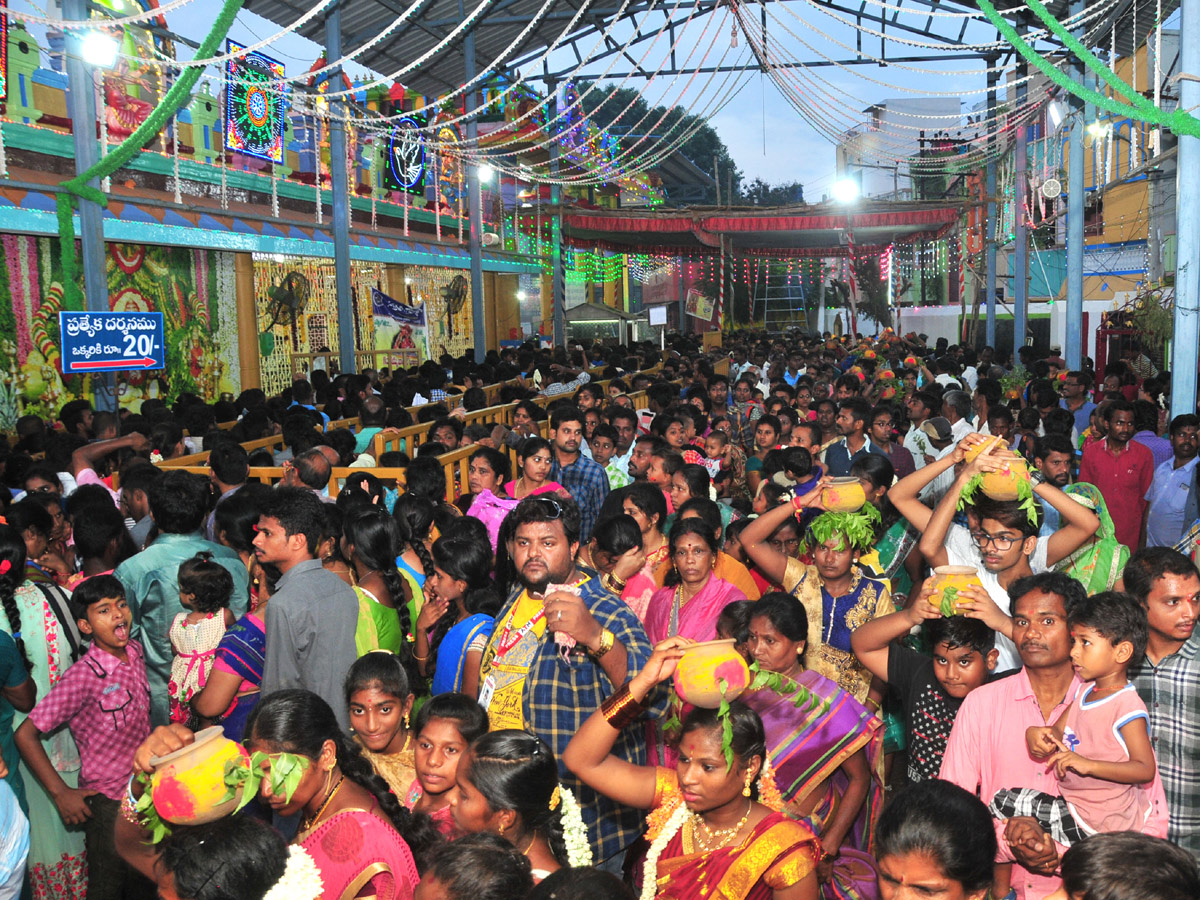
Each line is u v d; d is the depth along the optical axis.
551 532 3.23
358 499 5.37
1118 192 24.08
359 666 3.09
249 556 4.70
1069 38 6.92
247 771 2.12
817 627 4.13
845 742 3.29
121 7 12.06
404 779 3.11
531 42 22.27
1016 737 2.89
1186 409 7.75
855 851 3.40
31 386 12.17
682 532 4.13
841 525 3.94
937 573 3.15
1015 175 20.72
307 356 17.94
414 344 22.67
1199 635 3.12
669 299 45.34
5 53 11.04
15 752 3.79
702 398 10.52
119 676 3.95
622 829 3.12
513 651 3.36
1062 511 3.84
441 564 4.00
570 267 33.53
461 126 22.31
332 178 15.80
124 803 2.36
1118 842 1.80
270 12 16.19
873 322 41.22
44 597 4.09
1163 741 3.09
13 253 11.87
